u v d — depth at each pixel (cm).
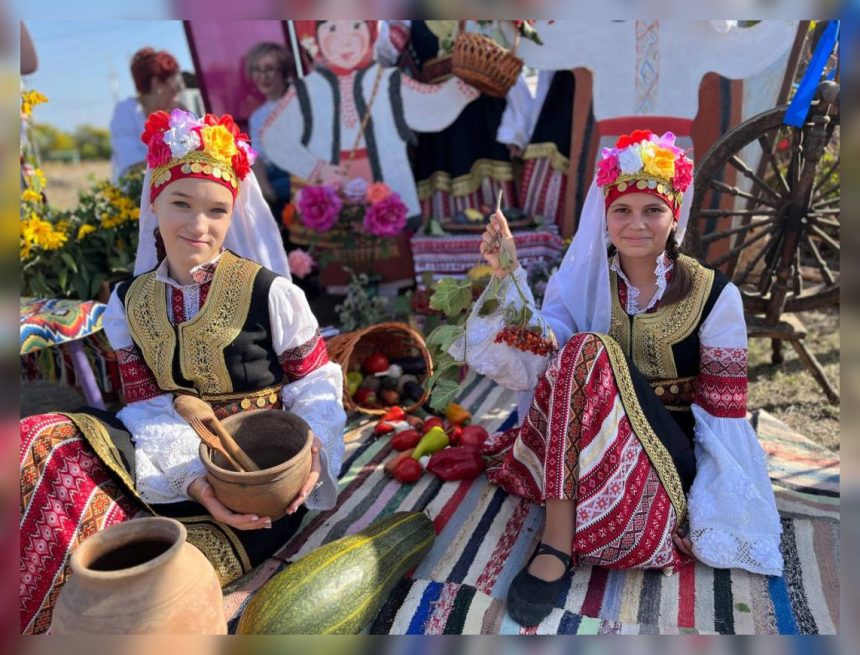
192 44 488
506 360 214
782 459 266
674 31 364
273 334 206
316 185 420
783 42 358
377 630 182
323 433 206
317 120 415
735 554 198
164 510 192
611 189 200
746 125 308
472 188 425
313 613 164
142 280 203
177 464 188
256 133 492
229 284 198
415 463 256
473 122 419
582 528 190
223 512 182
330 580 171
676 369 211
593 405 189
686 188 201
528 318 207
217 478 173
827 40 288
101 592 137
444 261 394
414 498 246
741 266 436
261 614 163
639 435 193
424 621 184
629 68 373
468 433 272
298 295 206
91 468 181
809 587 194
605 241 211
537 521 229
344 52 403
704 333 204
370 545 188
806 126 300
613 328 213
